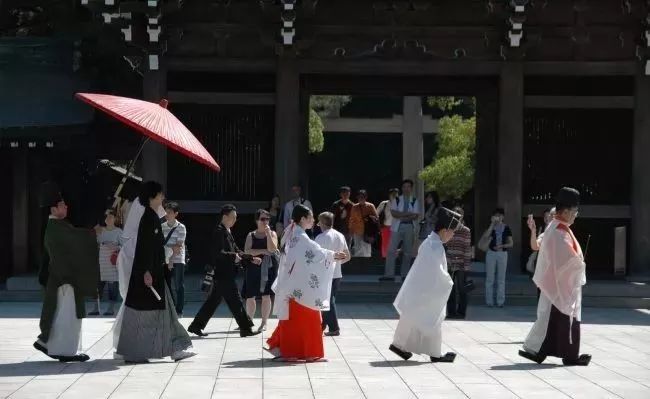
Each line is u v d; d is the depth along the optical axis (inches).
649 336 697.0
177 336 555.8
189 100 970.7
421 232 908.6
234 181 981.2
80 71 1028.5
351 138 1616.6
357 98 1581.0
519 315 824.3
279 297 552.1
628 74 968.9
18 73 1013.8
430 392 461.4
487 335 689.0
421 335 553.0
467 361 562.3
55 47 1020.5
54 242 537.3
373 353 589.0
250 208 976.9
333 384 479.2
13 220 1064.2
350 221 968.3
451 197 1494.8
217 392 454.6
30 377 491.2
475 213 1078.4
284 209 918.4
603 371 531.2
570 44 967.6
